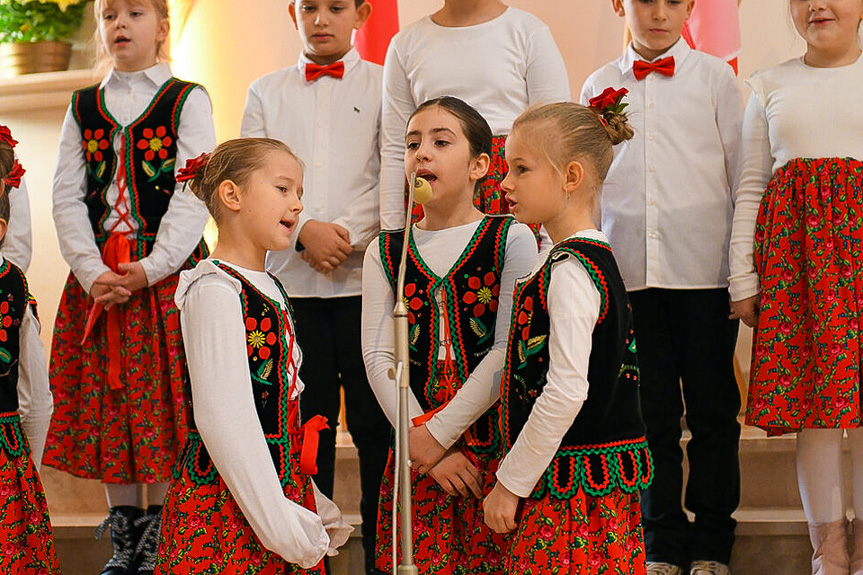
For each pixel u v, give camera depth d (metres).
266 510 2.01
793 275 2.88
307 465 2.17
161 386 3.11
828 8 2.91
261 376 2.13
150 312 3.14
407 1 4.56
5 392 2.55
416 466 2.30
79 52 4.46
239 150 2.22
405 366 1.95
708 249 3.11
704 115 3.16
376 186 3.33
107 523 3.17
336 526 2.26
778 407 2.84
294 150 3.34
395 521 1.88
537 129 2.22
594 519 2.09
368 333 2.46
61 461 3.18
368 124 3.33
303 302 3.22
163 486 3.14
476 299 2.39
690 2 3.24
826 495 2.90
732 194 3.20
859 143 2.89
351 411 3.17
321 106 3.36
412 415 2.36
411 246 2.46
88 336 3.15
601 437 2.11
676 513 3.03
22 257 3.20
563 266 2.11
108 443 3.13
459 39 3.13
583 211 2.25
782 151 2.95
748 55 4.35
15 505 2.55
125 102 3.27
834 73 2.95
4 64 4.40
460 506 2.35
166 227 3.14
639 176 3.18
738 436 3.10
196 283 2.12
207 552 2.09
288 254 3.24
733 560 3.09
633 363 2.19
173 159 3.22
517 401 2.15
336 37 3.35
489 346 2.38
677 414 3.13
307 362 3.20
